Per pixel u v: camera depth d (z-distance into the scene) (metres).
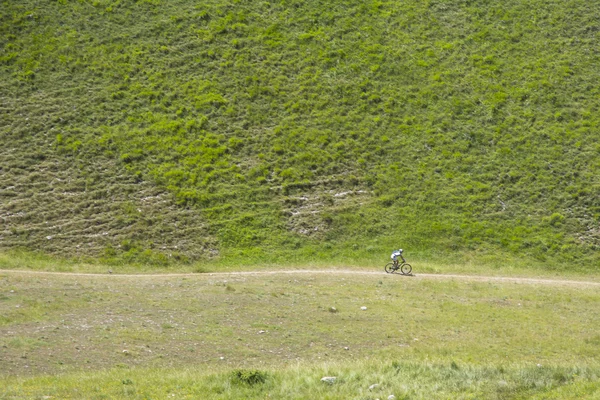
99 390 32.78
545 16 118.31
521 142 97.25
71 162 88.88
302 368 37.12
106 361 41.72
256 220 83.81
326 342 48.94
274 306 55.97
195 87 101.81
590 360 46.62
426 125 99.19
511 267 79.06
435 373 35.09
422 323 54.62
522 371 35.09
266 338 48.75
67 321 48.69
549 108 102.56
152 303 54.97
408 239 82.75
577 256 82.00
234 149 93.44
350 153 94.19
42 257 74.56
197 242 79.81
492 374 35.06
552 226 86.25
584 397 30.02
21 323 47.47
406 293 63.16
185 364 42.56
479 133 98.12
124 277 66.56
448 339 51.34
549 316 58.34
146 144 92.50
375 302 59.31
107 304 53.91
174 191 86.38
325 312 55.38
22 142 90.88
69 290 56.88
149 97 99.50
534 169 93.62
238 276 68.19
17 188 84.38
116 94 99.19
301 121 98.25
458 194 89.56
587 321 57.41
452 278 71.00
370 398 30.55
